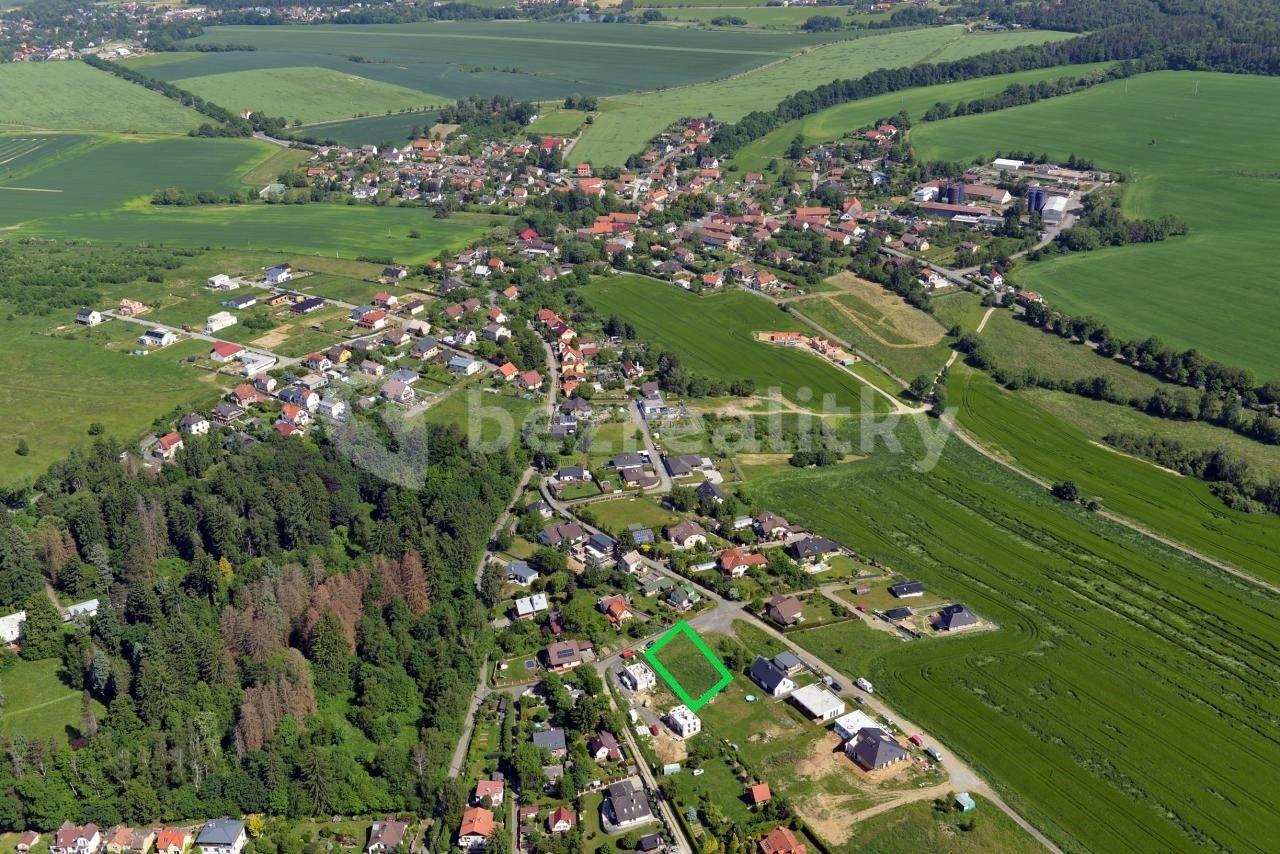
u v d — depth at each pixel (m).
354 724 182.00
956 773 169.75
